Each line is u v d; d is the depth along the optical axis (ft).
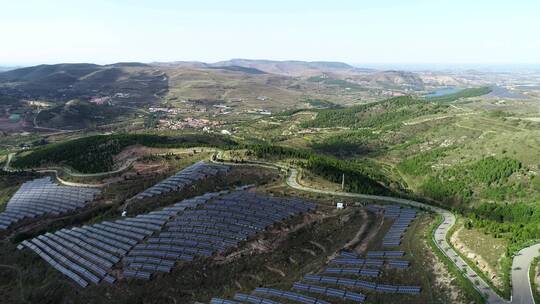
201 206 422.82
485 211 531.09
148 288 305.73
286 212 389.39
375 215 383.45
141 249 354.95
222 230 359.25
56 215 524.11
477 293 216.54
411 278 246.68
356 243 319.06
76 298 315.58
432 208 409.08
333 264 290.35
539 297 209.97
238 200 426.51
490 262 247.70
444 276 241.14
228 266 313.12
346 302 237.45
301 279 278.05
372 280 254.06
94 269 345.10
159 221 405.59
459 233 298.35
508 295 213.66
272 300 254.68
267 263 311.88
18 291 349.61
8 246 447.42
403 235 315.17
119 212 493.77
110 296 308.40
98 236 401.08
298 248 328.90
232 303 261.24
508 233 285.02
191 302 284.41
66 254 383.24
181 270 315.78
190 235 359.66
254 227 359.66
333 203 425.69
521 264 239.50
